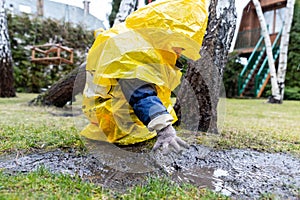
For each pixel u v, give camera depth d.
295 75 9.21
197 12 1.18
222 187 1.02
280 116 3.65
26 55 7.94
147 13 1.15
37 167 1.13
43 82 8.07
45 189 0.88
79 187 0.92
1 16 5.21
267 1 10.10
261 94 9.04
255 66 9.12
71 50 6.20
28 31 8.08
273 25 10.29
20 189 0.87
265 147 1.65
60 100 3.59
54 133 1.81
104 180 1.03
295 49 9.17
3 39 5.29
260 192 0.98
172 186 0.98
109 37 1.13
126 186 0.99
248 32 10.23
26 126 2.10
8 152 1.36
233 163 1.31
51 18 8.56
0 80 5.34
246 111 4.32
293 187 1.03
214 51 1.81
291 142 1.83
